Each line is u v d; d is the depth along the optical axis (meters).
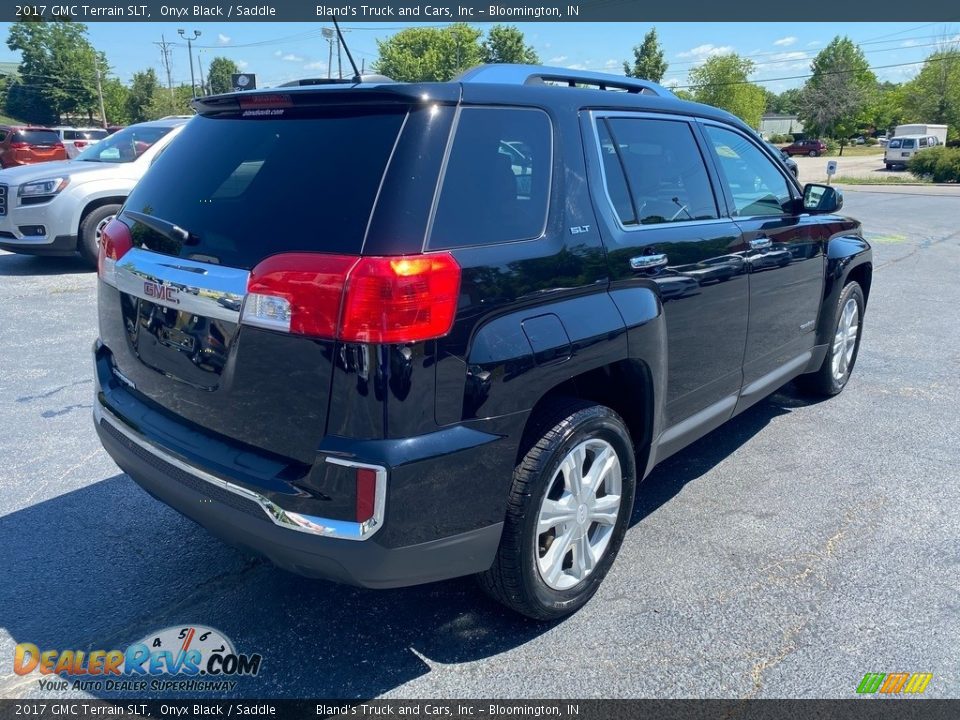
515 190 2.66
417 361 2.26
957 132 67.44
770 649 2.78
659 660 2.72
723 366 3.76
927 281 9.78
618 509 3.05
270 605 3.03
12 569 3.24
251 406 2.43
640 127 3.33
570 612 2.93
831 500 3.92
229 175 2.68
